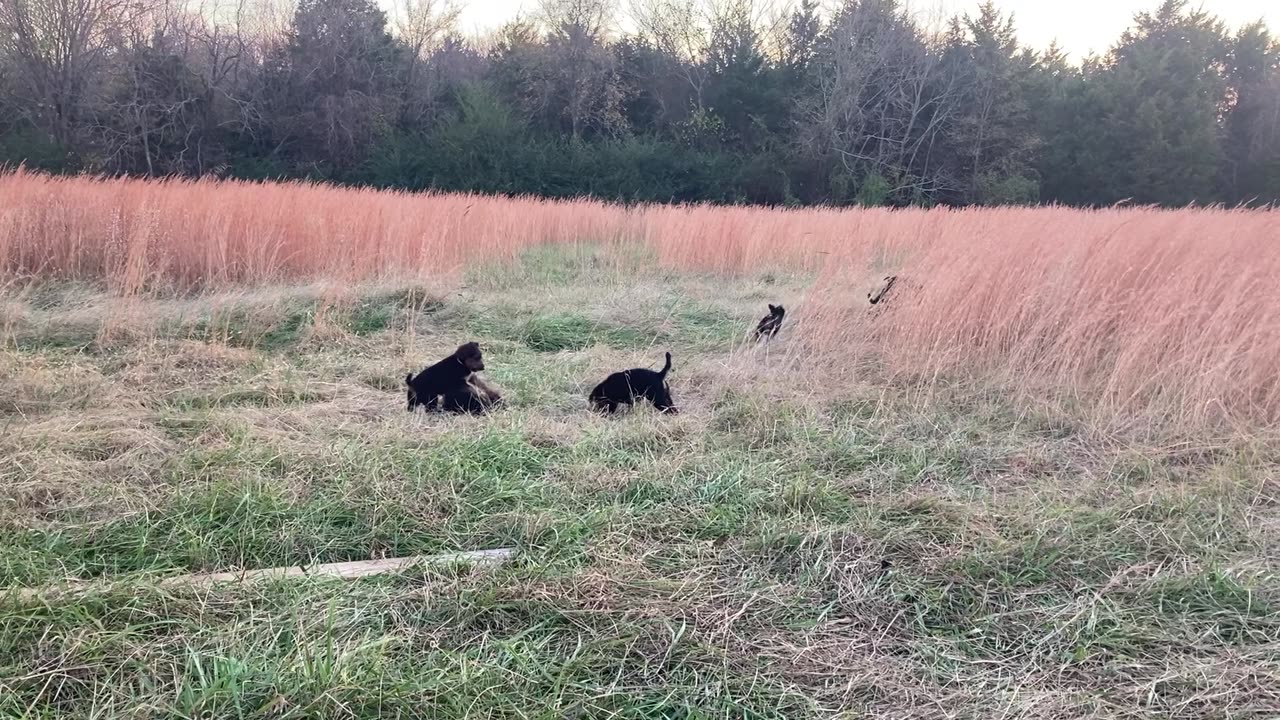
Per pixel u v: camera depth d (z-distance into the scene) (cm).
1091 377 554
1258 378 510
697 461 425
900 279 694
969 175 3647
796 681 248
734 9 3750
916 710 236
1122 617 281
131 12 3016
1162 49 3994
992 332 597
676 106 3800
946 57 3719
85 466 388
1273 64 4400
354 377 601
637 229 1498
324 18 3297
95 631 253
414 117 3512
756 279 1098
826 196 3491
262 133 3272
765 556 324
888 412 516
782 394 553
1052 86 3891
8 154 2697
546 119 3616
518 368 641
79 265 931
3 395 507
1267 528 351
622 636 265
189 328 713
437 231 1088
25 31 2836
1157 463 436
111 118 2950
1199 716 232
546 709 231
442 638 264
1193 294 570
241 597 279
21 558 297
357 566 310
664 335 775
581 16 3591
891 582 304
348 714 223
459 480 388
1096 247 656
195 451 411
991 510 370
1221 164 4188
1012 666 257
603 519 348
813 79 3591
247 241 931
